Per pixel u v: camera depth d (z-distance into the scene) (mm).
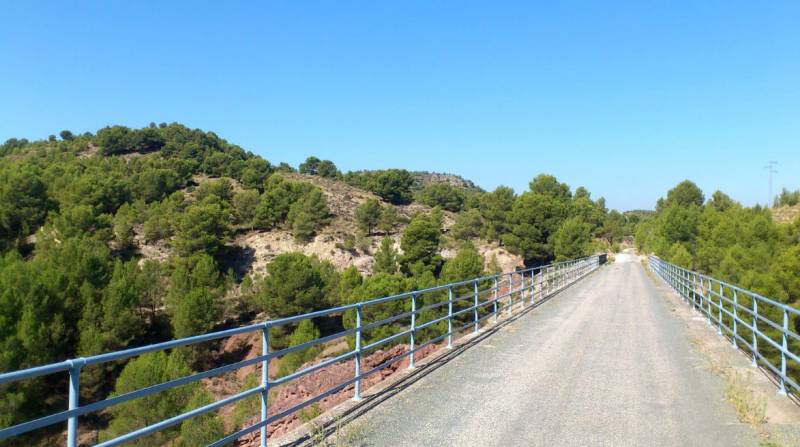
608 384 7934
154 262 56906
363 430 5816
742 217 64438
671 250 62625
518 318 15453
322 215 114812
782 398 7199
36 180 88500
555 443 5434
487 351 10539
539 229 86625
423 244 80938
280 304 50750
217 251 85188
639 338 12133
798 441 5477
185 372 23062
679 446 5355
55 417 3268
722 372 8734
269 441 5465
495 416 6348
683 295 21375
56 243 74125
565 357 9969
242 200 112500
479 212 121750
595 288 27391
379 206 123438
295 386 11133
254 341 50562
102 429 25422
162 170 127625
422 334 30500
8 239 80312
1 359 26844
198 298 44344
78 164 138625
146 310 55406
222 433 15805
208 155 195000
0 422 24172
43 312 33625
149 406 19938
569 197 126562
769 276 27016
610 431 5812
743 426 5984
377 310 36000
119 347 36969
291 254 54250
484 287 42219
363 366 12102
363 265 101250
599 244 98562
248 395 5023
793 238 47438
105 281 43906
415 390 7566
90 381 33375
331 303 57656
